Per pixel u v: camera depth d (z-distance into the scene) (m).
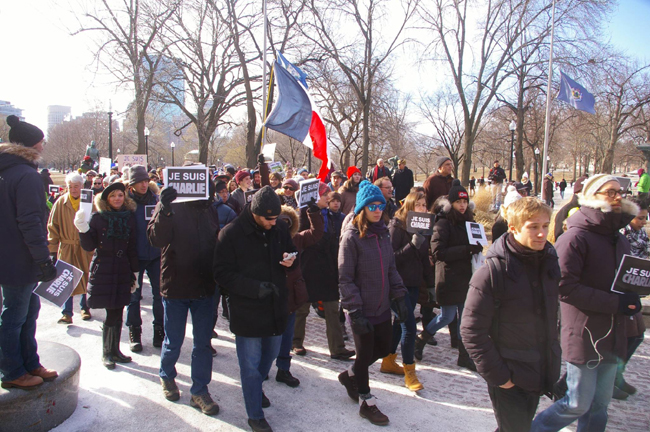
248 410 3.34
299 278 4.02
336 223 4.98
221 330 5.73
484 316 2.50
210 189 3.78
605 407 2.89
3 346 3.09
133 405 3.72
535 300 2.49
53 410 3.28
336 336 4.88
